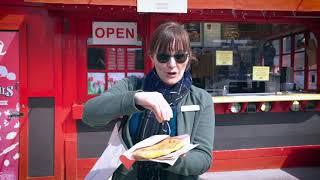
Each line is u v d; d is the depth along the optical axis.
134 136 1.69
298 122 5.58
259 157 5.45
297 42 5.55
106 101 1.49
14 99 4.69
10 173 4.73
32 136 4.75
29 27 4.68
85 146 4.89
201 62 5.20
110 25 4.93
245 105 5.29
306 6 4.62
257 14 5.12
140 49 5.03
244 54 5.36
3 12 4.59
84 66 4.89
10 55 4.65
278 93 5.50
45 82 4.75
